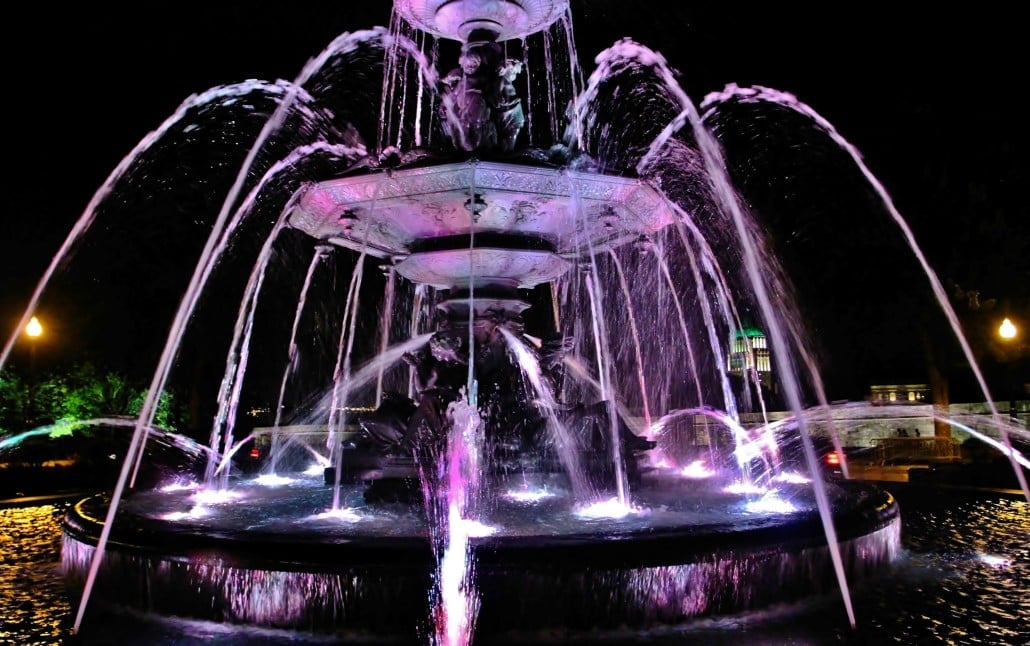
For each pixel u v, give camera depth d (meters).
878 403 28.22
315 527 6.16
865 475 18.52
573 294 20.09
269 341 26.33
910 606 5.57
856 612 5.42
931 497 11.61
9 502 11.88
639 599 5.01
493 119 8.84
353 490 8.22
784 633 5.00
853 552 5.99
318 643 4.90
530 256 8.77
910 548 7.57
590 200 8.07
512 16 8.91
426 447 7.73
